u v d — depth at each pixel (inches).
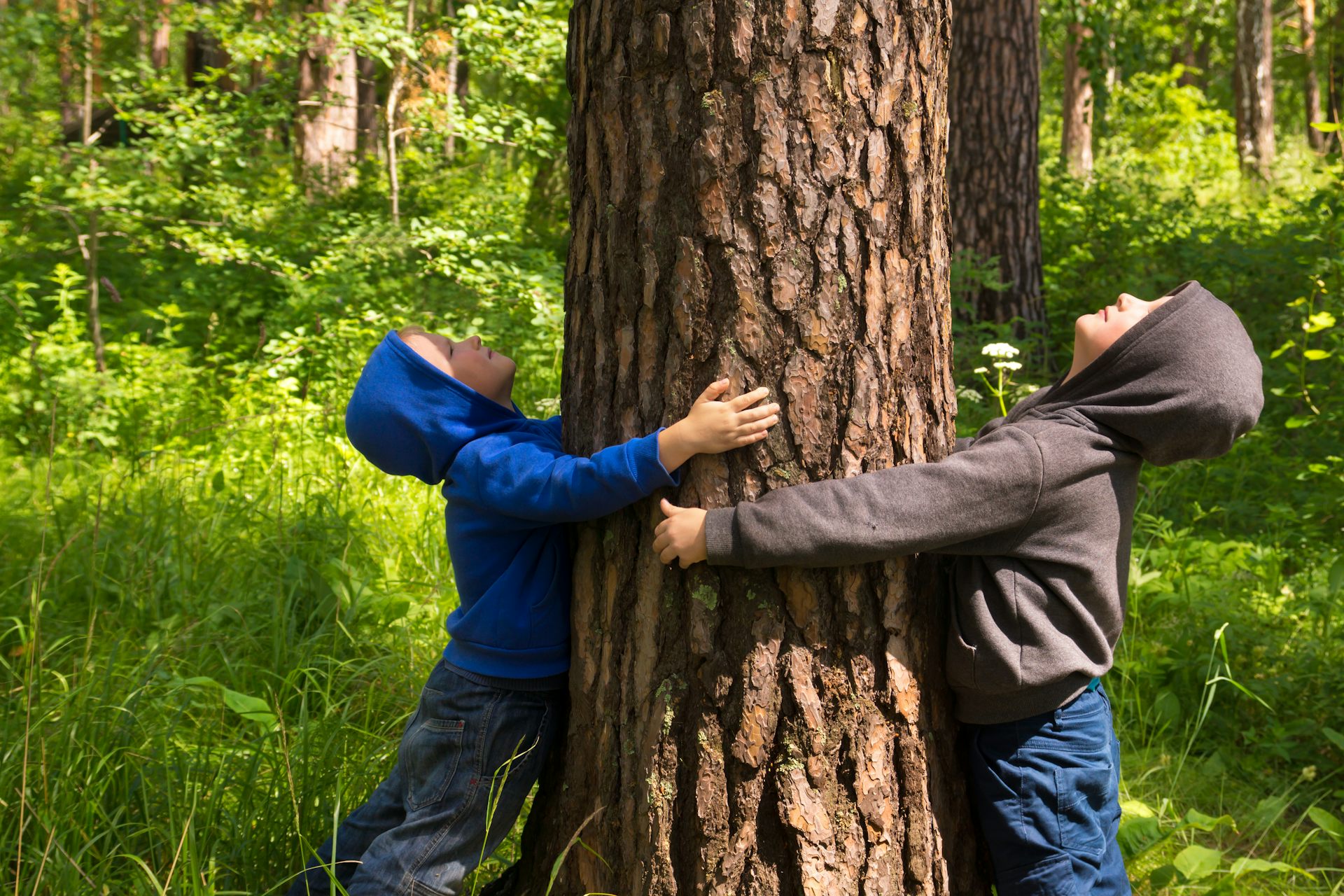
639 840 72.0
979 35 268.8
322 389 232.5
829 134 67.3
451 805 75.2
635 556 72.8
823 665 70.1
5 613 132.3
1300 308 202.2
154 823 89.3
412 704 115.3
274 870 86.4
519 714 75.6
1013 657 70.1
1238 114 640.4
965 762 76.9
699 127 67.6
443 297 266.7
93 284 242.7
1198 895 94.8
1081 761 72.9
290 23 309.3
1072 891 72.3
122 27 344.2
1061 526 70.5
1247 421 70.9
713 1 66.3
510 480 71.7
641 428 72.1
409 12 322.7
